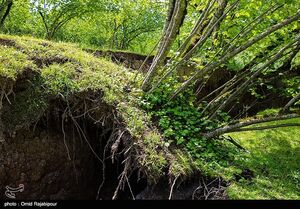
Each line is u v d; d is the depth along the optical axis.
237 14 5.69
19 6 17.94
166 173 4.66
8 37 6.23
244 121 5.38
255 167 5.36
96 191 5.88
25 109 5.27
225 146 5.79
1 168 5.02
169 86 5.89
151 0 10.67
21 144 5.22
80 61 5.94
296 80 6.64
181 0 4.86
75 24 22.11
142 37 23.88
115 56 8.45
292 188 4.90
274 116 5.36
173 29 5.16
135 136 4.88
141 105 5.51
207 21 6.79
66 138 5.62
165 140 5.09
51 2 17.77
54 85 5.37
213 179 4.79
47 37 18.42
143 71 8.50
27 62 5.52
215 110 5.99
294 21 5.56
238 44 6.10
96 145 5.87
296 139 6.80
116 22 20.98
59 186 5.59
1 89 5.10
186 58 5.81
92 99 5.38
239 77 6.88
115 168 5.84
